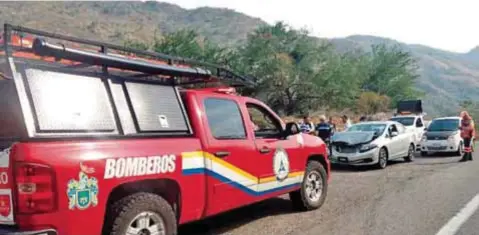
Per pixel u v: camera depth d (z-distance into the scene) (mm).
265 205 8180
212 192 5496
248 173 6133
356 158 13641
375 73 58250
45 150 3844
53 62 4523
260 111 7035
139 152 4562
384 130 14656
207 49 46094
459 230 6324
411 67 62531
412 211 7516
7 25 3857
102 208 4199
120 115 4574
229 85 6973
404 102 26969
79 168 4012
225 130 5914
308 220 7043
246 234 6340
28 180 3738
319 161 8242
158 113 5012
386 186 10227
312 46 45938
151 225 4703
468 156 15648
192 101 5547
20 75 3953
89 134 4227
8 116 4297
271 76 41938
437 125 18828
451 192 9234
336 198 8820
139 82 4930
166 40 47719
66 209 3924
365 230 6375
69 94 4227
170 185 5012
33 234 3746
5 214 3883
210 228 6676
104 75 4590
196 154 5277
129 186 4586
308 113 44188
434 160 16188
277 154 6789
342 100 44781
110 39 136625
